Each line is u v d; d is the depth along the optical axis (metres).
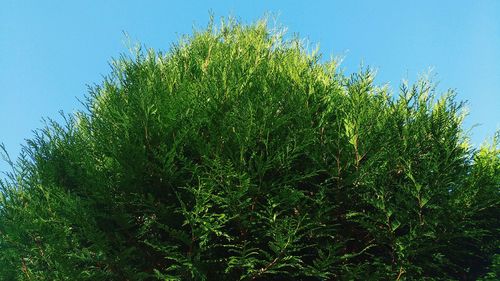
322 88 9.38
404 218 8.41
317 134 8.58
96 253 7.71
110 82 9.51
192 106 8.41
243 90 8.64
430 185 8.59
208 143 7.86
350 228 8.73
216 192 7.94
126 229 8.15
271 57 10.52
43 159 9.46
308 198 8.34
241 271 8.02
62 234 7.80
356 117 8.69
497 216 9.66
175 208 8.05
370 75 9.87
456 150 9.07
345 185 8.35
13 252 8.45
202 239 7.66
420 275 8.55
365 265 8.19
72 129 9.53
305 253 8.48
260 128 7.92
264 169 7.60
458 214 8.59
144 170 7.92
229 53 10.17
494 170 9.55
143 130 8.05
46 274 8.40
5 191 8.60
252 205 7.78
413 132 9.20
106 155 8.52
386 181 8.75
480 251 9.64
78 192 8.59
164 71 9.71
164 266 8.30
